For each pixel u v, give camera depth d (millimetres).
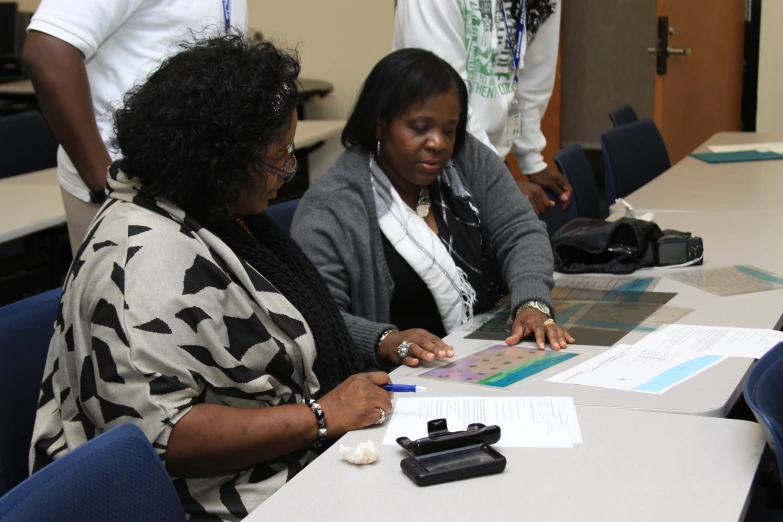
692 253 2092
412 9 2604
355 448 1142
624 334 1641
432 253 1930
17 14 5406
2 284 2963
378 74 1905
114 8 1775
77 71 1756
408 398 1371
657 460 1104
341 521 992
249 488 1296
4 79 5301
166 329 1202
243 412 1242
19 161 3473
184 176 1248
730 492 1015
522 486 1054
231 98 1229
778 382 1119
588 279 2076
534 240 2016
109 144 1345
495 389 1396
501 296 2139
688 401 1287
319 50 5727
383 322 1923
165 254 1232
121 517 917
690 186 3053
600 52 6387
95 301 1206
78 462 891
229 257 1298
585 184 3162
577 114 6598
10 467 1271
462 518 984
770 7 5691
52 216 2508
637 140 3688
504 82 2717
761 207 2658
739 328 1614
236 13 2115
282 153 1344
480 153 2135
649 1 6137
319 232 1873
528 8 2738
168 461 1201
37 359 1357
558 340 1609
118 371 1178
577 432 1199
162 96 1240
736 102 5914
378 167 1966
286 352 1336
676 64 5680
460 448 1142
